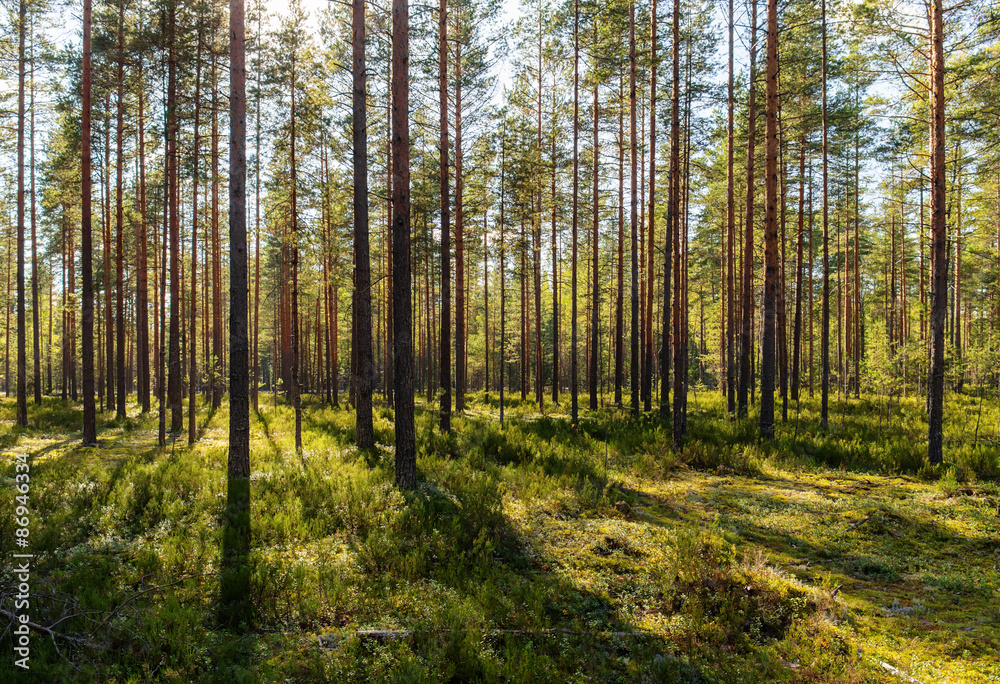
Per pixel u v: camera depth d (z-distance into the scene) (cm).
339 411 2312
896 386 1672
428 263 2766
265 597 520
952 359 1470
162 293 1741
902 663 436
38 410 2206
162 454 1215
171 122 1450
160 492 834
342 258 1727
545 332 4619
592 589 566
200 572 570
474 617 484
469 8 1652
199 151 1712
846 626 495
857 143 2027
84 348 1386
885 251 2992
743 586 558
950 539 726
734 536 705
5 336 3622
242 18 953
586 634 476
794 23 1598
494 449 1289
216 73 1648
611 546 691
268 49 1661
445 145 1550
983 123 1427
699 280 3781
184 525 709
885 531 752
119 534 684
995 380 2352
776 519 809
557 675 408
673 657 439
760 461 1209
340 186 1577
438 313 4428
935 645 465
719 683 413
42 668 391
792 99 1830
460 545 664
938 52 1123
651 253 1933
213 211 2123
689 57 1788
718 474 1123
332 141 1652
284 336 3397
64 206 2189
